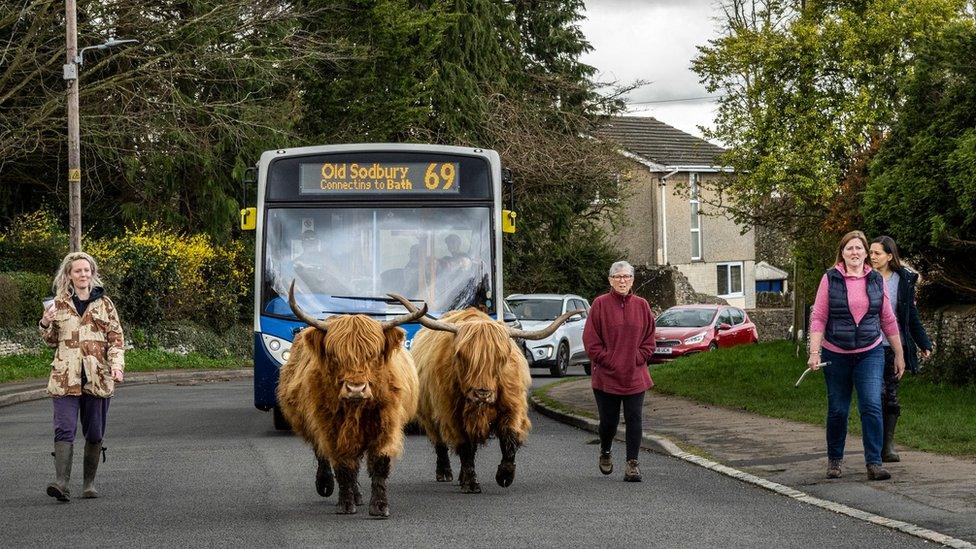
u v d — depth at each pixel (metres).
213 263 35.78
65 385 10.50
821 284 10.96
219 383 28.28
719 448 13.25
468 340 10.22
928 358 17.41
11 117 30.97
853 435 13.40
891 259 11.72
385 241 16.14
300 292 15.99
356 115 38.34
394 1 38.47
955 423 13.47
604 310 11.49
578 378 26.12
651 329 11.55
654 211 54.91
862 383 10.72
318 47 36.44
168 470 12.46
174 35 31.20
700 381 21.02
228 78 33.28
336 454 9.59
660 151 56.50
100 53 33.03
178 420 18.12
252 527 9.16
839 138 22.81
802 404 16.81
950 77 16.31
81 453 14.09
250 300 37.72
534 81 47.06
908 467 11.09
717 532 8.74
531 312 29.78
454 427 10.77
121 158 32.00
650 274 51.06
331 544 8.47
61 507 10.20
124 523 9.39
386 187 16.27
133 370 30.03
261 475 12.06
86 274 10.70
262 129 33.72
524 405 10.80
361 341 9.12
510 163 42.34
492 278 16.14
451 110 41.50
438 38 39.81
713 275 57.38
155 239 33.56
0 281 28.95
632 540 8.49
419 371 11.30
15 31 29.70
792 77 23.55
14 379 26.05
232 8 31.33
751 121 24.06
